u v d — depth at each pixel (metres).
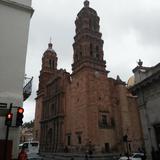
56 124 56.41
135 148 46.56
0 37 16.25
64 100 56.12
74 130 47.91
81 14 56.56
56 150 52.94
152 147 18.28
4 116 13.44
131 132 47.84
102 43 54.88
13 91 15.26
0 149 13.20
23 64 16.38
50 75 74.69
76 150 45.09
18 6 17.88
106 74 51.53
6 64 15.74
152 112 18.81
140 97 20.70
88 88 46.59
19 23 17.44
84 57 49.75
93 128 43.19
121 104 49.88
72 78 53.75
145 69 21.75
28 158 25.88
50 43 81.38
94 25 56.34
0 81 15.11
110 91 51.25
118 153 42.53
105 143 44.22
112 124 47.53
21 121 11.21
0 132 13.48
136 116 51.66
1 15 16.92
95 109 45.25
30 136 103.88
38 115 72.81
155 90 18.61
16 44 16.66
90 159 35.31
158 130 18.11
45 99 68.12
